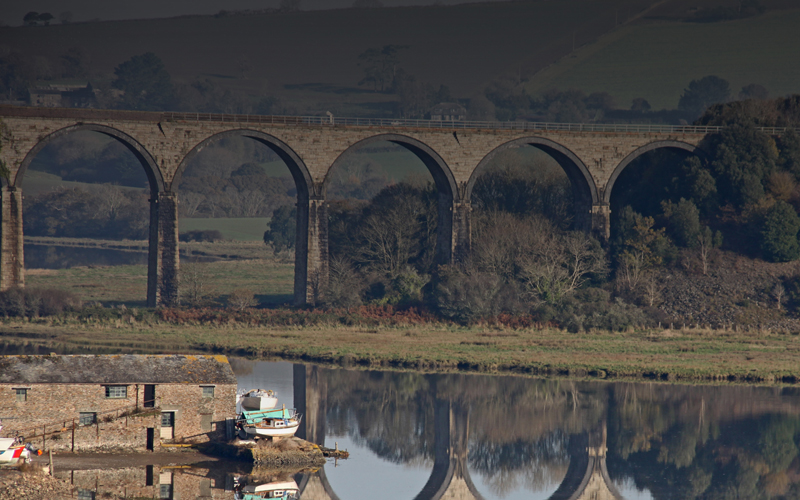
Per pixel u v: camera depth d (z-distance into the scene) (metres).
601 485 183.00
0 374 177.25
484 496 176.50
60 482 160.12
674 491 178.50
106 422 181.25
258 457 182.88
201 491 166.25
